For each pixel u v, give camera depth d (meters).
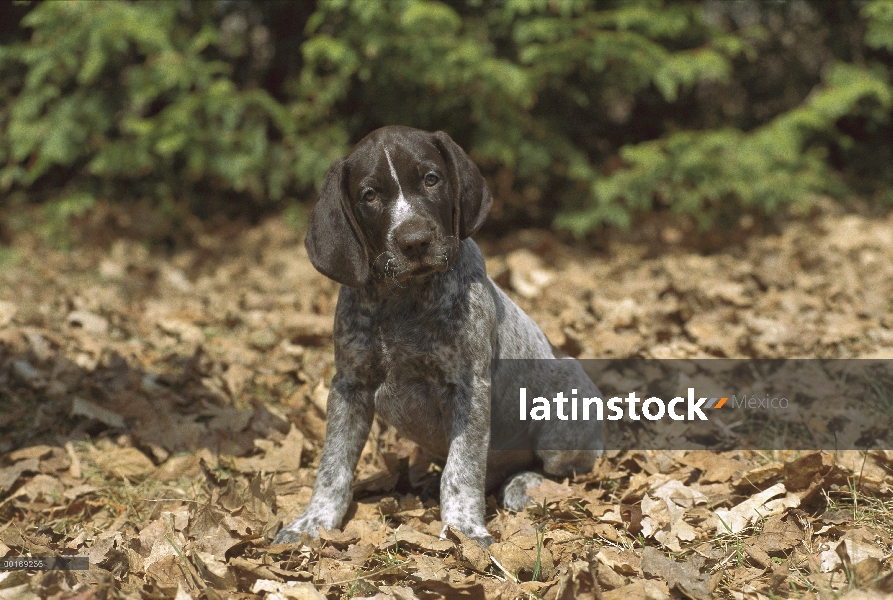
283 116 8.02
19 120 8.03
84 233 8.27
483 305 3.25
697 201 7.90
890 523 3.01
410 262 2.96
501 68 7.43
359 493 3.57
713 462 3.57
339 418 3.27
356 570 2.79
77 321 5.68
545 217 8.99
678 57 7.75
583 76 8.25
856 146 9.73
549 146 8.16
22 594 2.54
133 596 2.59
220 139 7.89
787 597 2.58
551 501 3.30
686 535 3.01
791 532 2.92
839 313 5.66
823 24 9.61
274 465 3.83
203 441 4.06
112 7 7.71
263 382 4.83
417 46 7.53
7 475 3.66
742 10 9.52
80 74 7.84
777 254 7.27
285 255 7.84
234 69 9.16
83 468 3.87
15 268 7.25
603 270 7.25
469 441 3.17
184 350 5.36
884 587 2.48
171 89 8.12
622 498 3.35
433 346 3.17
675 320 5.75
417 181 3.06
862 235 7.58
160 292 6.84
